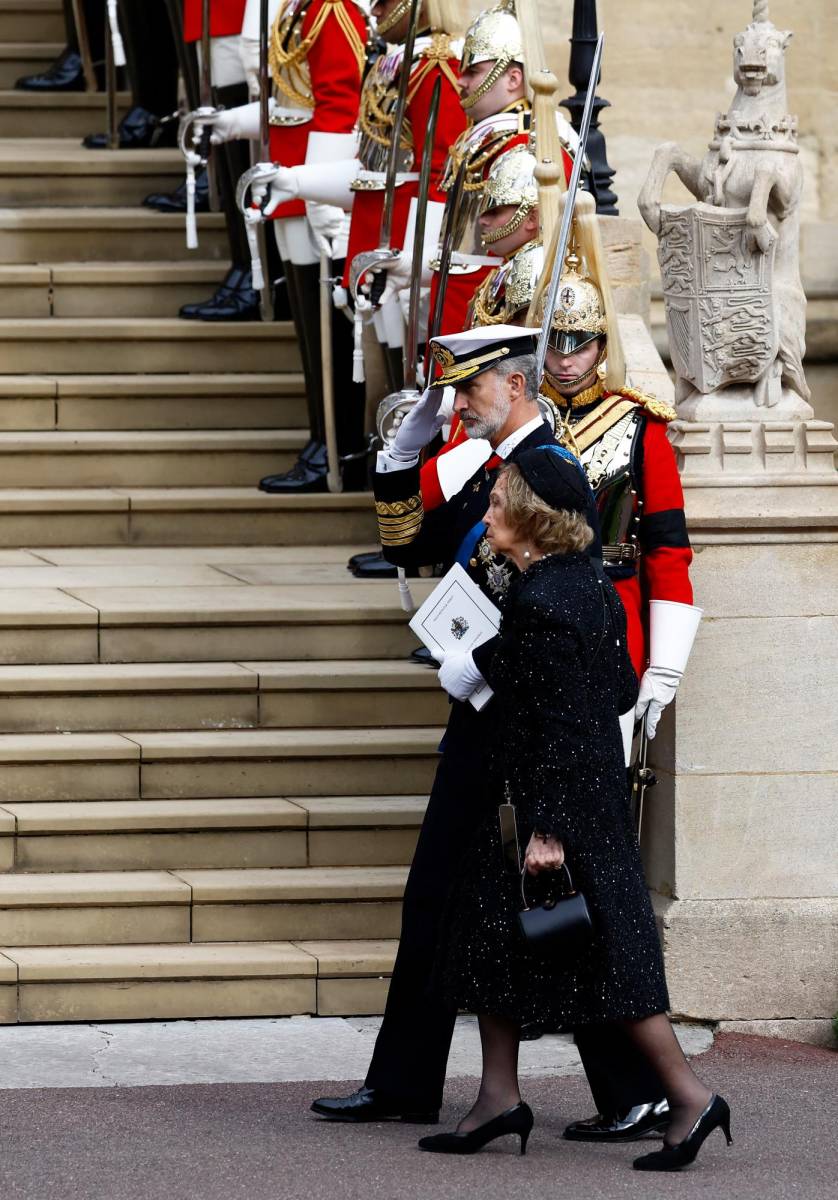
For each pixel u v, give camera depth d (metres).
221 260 34.66
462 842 18.39
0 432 31.41
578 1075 20.73
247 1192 16.62
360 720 25.16
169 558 29.30
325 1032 21.56
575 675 16.97
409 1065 18.67
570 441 19.72
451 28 24.92
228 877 22.98
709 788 22.56
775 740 22.62
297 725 25.05
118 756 23.84
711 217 22.58
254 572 28.31
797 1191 17.00
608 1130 18.41
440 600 18.38
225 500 30.09
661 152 23.14
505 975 17.22
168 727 24.83
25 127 38.31
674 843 22.59
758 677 22.55
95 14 38.56
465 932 17.42
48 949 22.20
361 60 27.33
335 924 22.80
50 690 24.53
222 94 32.28
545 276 19.89
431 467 19.45
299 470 30.61
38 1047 20.89
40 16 40.28
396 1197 16.55
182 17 33.56
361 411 30.42
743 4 33.28
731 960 22.62
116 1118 18.62
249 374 32.69
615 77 33.09
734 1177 17.38
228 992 21.94
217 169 34.28
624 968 17.05
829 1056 21.98
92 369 32.47
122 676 24.67
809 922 22.62
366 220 25.66
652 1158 17.47
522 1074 20.77
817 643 22.62
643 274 26.94
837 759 22.75
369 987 22.12
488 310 21.55
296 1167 17.30
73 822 23.08
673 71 33.22
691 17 33.19
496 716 18.06
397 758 24.34
